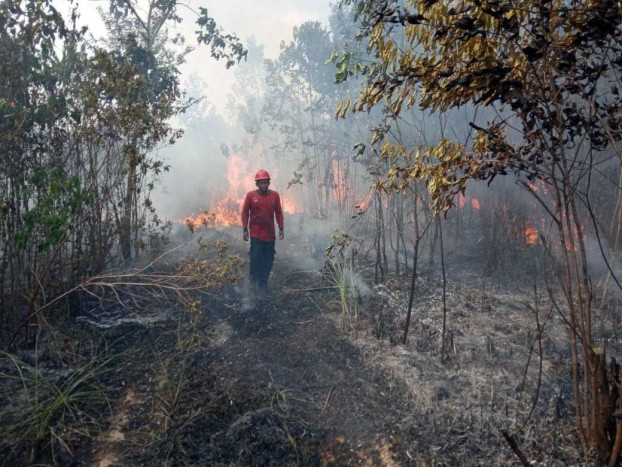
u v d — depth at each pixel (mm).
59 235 4086
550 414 3340
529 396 3541
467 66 2709
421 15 2652
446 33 2631
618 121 2779
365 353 4305
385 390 3752
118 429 3303
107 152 5078
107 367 4039
